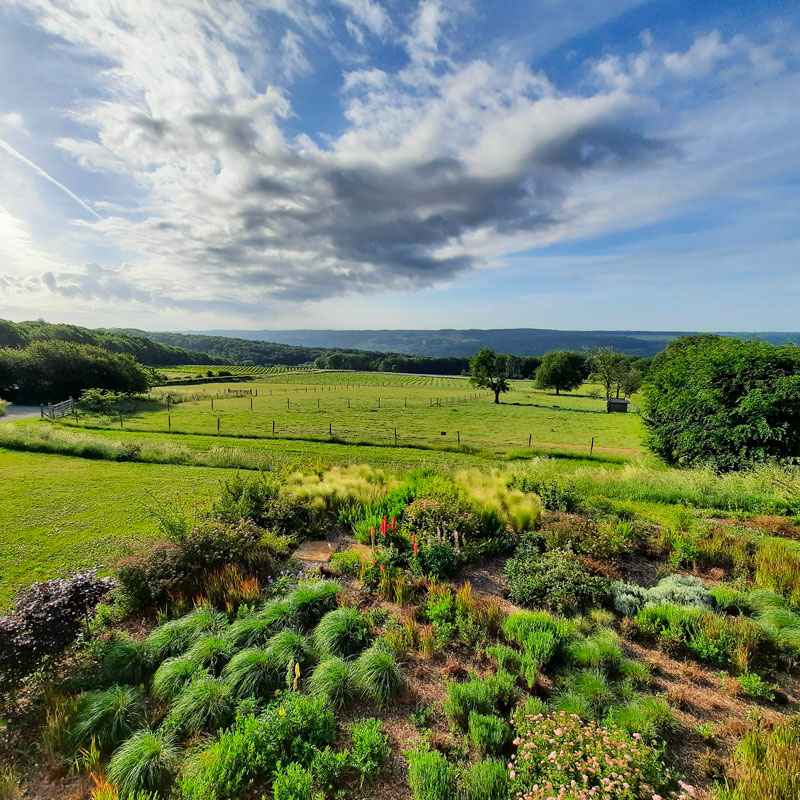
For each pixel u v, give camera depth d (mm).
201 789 3141
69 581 4953
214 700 4023
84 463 15297
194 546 6551
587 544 7340
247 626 5066
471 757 3631
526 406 51844
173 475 13727
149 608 5863
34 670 4316
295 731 3674
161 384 64125
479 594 6430
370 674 4320
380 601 6125
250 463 15594
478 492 10227
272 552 7492
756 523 9062
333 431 28172
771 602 5801
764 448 12727
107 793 3160
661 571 6988
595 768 3098
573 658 4672
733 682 4484
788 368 13359
